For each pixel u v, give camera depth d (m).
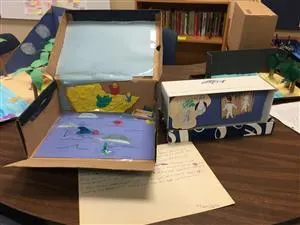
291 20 2.08
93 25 0.95
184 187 0.70
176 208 0.64
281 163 0.79
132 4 2.57
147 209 0.64
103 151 0.73
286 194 0.69
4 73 1.17
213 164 0.78
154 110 0.92
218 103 0.84
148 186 0.70
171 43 1.70
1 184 0.72
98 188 0.70
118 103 0.91
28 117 0.70
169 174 0.74
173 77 1.28
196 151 0.83
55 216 0.63
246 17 1.27
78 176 0.74
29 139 0.71
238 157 0.81
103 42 0.92
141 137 0.80
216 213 0.63
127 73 0.88
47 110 0.82
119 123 0.87
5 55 1.31
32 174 0.75
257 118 0.89
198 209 0.64
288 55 1.24
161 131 0.89
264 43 1.34
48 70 0.87
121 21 0.96
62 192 0.69
